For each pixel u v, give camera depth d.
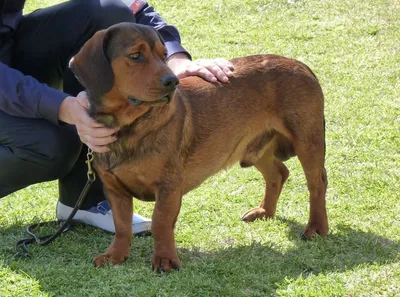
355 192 2.40
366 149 2.67
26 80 2.07
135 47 1.87
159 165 1.96
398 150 2.66
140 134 1.93
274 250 2.12
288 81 2.17
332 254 2.08
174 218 2.01
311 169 2.19
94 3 2.23
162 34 2.30
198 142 2.07
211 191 2.47
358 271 1.98
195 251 2.12
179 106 2.01
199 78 2.13
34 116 2.09
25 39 2.28
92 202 2.27
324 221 2.19
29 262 2.05
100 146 1.95
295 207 2.38
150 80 1.86
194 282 1.93
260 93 2.16
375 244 2.11
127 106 1.91
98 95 1.91
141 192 2.03
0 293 1.90
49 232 2.24
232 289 1.91
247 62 2.20
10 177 2.18
